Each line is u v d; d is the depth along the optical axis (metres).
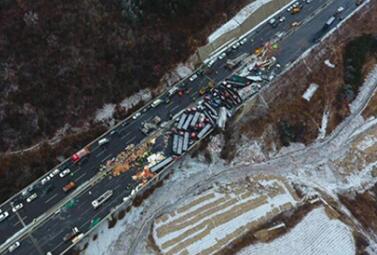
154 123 97.38
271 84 106.94
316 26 121.00
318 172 103.56
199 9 114.62
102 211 84.31
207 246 88.19
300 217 94.00
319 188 100.50
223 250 87.81
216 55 111.94
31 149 91.62
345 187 102.06
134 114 99.06
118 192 87.19
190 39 111.19
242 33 117.56
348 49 119.56
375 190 103.31
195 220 91.50
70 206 84.50
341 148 107.81
